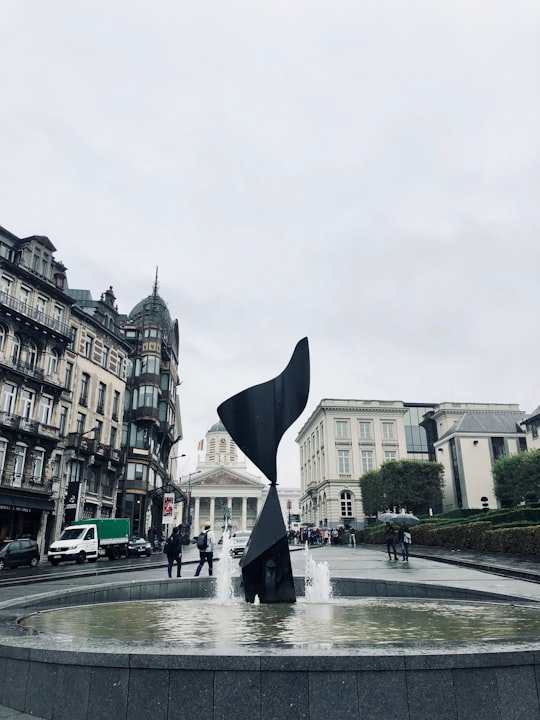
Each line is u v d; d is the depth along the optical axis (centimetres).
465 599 963
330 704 372
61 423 3772
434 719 371
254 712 372
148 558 3316
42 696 418
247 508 11044
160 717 379
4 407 3281
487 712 378
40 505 3369
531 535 2078
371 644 414
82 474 3884
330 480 6819
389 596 1070
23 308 3484
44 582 1719
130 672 392
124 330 5175
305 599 966
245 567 898
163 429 5222
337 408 7106
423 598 975
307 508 8262
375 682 376
